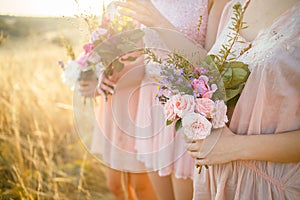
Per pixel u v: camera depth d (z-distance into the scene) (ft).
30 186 10.59
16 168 10.59
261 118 5.78
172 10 8.31
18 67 14.93
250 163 5.89
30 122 13.24
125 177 9.83
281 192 5.74
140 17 7.75
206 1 8.30
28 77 14.84
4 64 14.33
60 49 15.90
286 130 5.64
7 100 13.42
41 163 11.57
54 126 13.50
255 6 6.36
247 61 6.02
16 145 11.61
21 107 13.58
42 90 14.60
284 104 5.58
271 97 5.64
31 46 15.71
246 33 6.44
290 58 5.49
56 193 10.42
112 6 8.23
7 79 13.87
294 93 5.51
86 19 8.34
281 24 5.84
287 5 5.91
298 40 5.52
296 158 5.57
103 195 11.58
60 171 11.76
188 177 8.18
